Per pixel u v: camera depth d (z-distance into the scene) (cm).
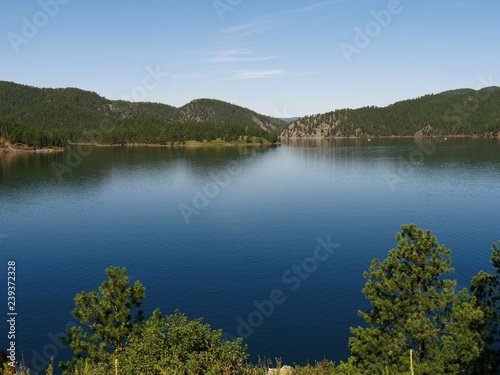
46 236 7838
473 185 12131
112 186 13888
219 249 6938
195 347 2316
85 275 5878
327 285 5312
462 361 2223
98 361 2614
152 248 7062
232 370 2227
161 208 10419
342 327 4288
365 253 6500
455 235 7275
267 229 8138
